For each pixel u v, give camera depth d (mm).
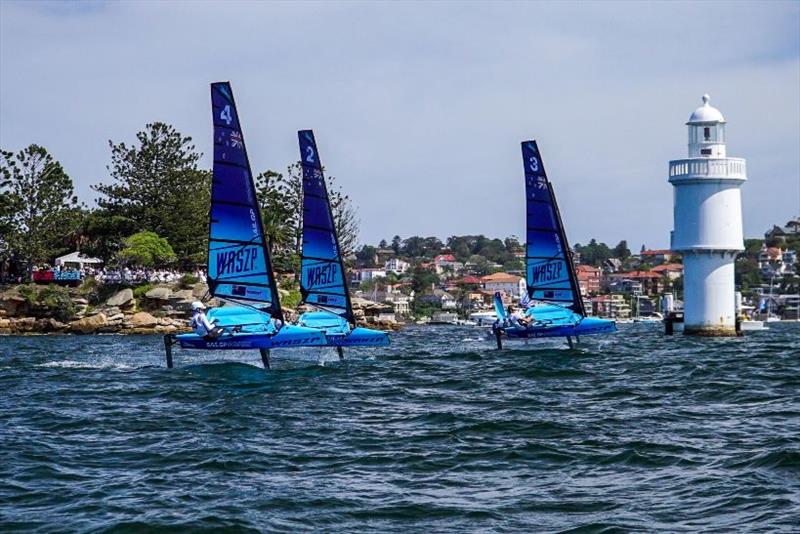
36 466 25156
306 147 54250
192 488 22844
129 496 22109
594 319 63969
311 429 30500
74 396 38750
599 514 20672
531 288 64812
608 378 45719
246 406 35344
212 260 46875
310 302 54531
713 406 35438
